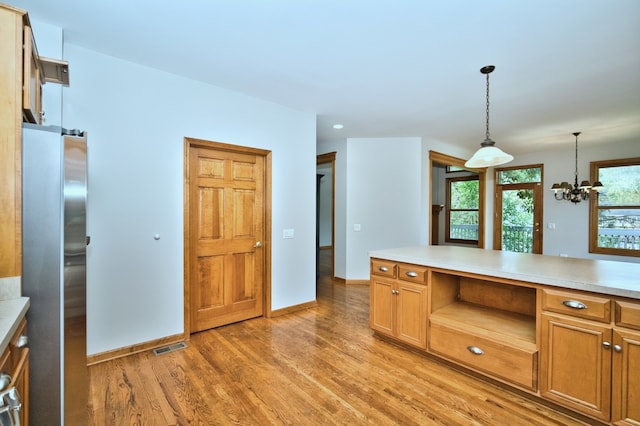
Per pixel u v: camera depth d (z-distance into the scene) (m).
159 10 1.96
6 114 1.40
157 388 2.15
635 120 4.31
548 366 1.93
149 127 2.75
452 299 2.82
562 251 6.47
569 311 1.84
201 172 3.13
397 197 5.31
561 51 2.44
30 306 1.45
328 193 10.04
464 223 8.15
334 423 1.82
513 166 7.17
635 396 1.62
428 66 2.71
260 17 2.03
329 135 5.21
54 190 1.51
